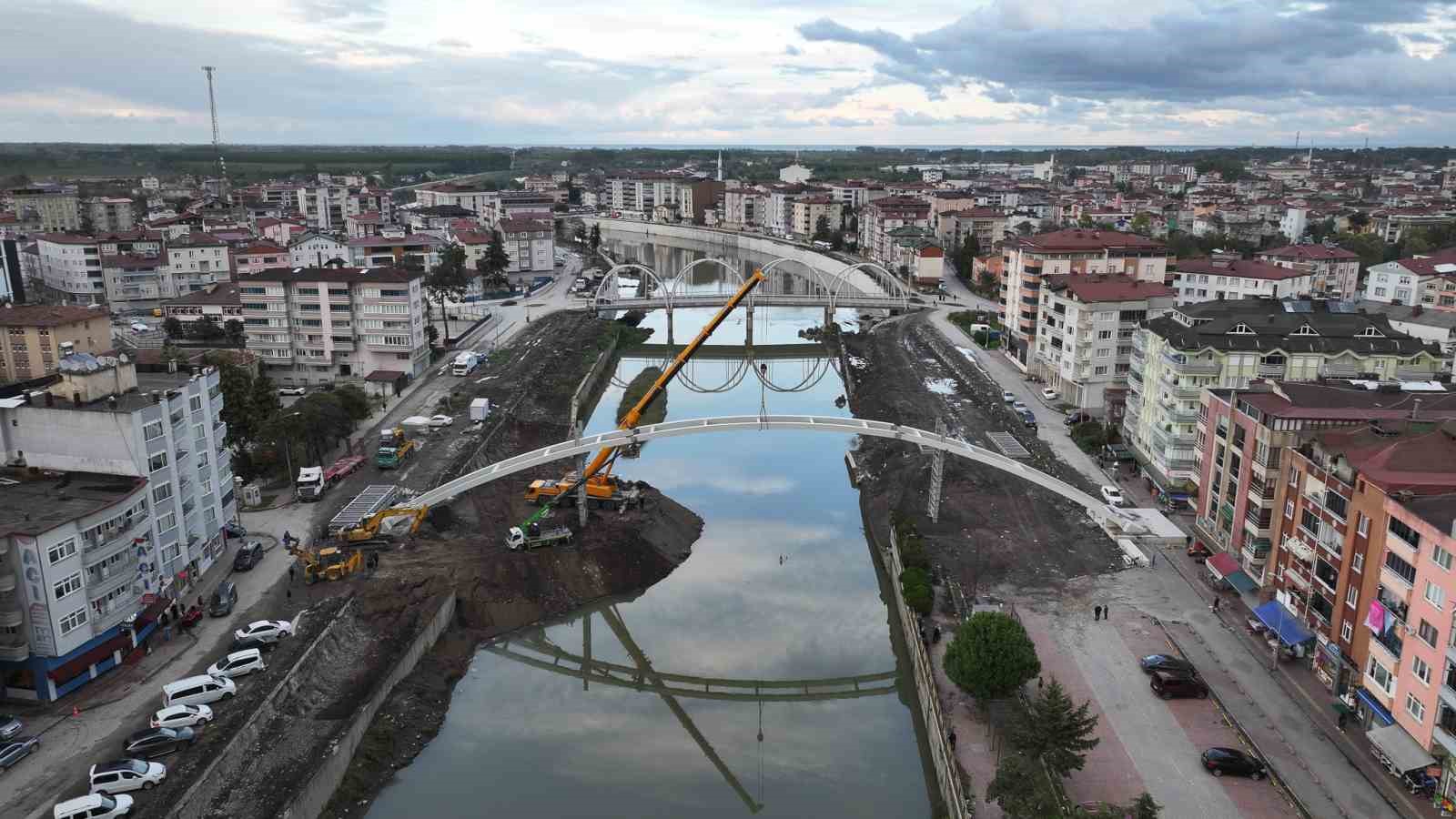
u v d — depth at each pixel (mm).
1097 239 187000
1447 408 87562
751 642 93688
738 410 173000
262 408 125250
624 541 106938
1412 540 64625
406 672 82750
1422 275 186750
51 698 71250
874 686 86500
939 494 114250
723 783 71812
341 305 166875
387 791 70562
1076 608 90688
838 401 181625
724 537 117688
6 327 134125
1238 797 64125
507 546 103562
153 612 79750
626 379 198625
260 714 70688
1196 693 75812
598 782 71688
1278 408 88250
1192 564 99812
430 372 176000
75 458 81500
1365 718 70250
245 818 61688
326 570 92625
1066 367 157250
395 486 115312
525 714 81312
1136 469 125938
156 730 66438
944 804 67188
